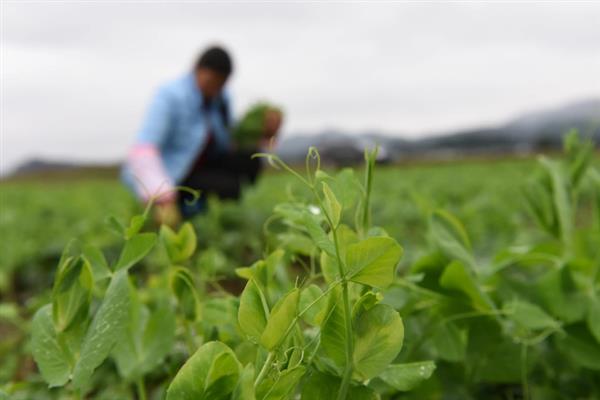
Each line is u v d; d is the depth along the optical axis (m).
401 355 1.22
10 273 4.36
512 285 1.35
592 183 1.73
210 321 1.03
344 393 0.74
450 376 1.31
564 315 1.27
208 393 0.67
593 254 1.73
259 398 0.70
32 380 1.96
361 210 0.92
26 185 22.66
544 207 1.66
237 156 5.25
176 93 4.89
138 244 0.86
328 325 0.76
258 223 4.70
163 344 1.14
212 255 1.33
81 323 0.87
